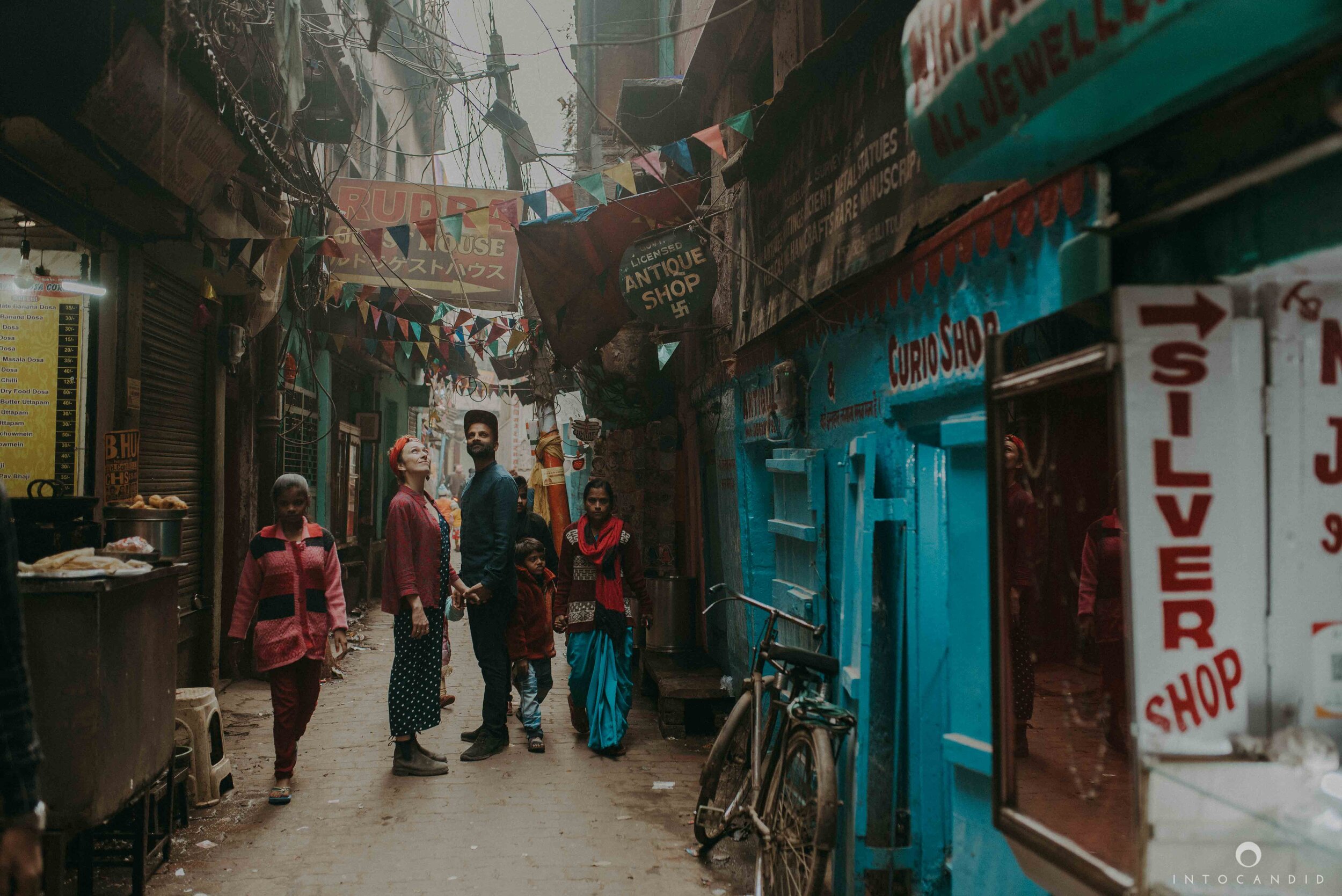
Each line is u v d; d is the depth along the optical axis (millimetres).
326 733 6465
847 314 4262
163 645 3707
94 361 5270
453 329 9984
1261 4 1169
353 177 12984
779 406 5094
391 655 9852
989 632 2660
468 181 8945
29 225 4984
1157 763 1734
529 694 6148
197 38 4602
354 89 8484
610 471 9562
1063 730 3395
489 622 5957
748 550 6305
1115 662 3322
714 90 7910
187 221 5715
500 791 5156
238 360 7605
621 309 6883
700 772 5586
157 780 3662
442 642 5633
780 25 6027
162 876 3924
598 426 10148
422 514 5531
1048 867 2068
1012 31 1549
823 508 4520
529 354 11086
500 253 8773
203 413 7496
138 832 3547
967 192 2879
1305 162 1492
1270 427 1820
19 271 4891
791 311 4691
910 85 1949
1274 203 1683
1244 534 1799
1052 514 3182
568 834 4469
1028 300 2602
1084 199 2264
